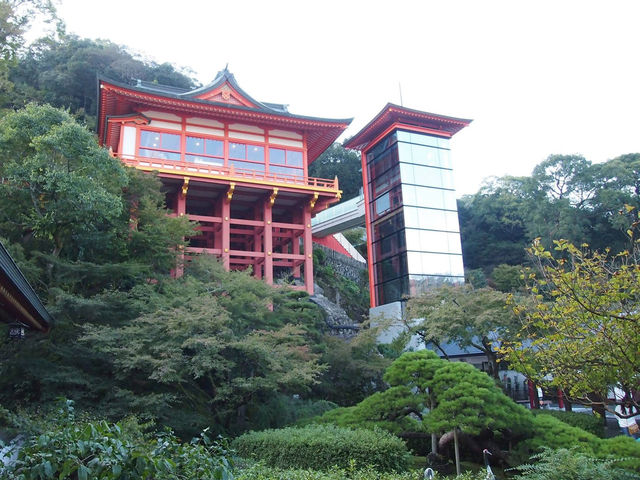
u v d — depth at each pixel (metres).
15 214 20.03
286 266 38.94
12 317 11.55
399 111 36.91
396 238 36.16
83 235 20.75
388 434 13.99
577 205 52.25
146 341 16.66
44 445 5.03
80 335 17.89
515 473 15.27
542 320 9.86
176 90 39.84
